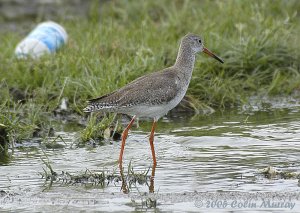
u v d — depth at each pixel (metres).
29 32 27.34
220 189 14.25
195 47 17.48
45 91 20.52
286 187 14.27
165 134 18.44
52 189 14.62
